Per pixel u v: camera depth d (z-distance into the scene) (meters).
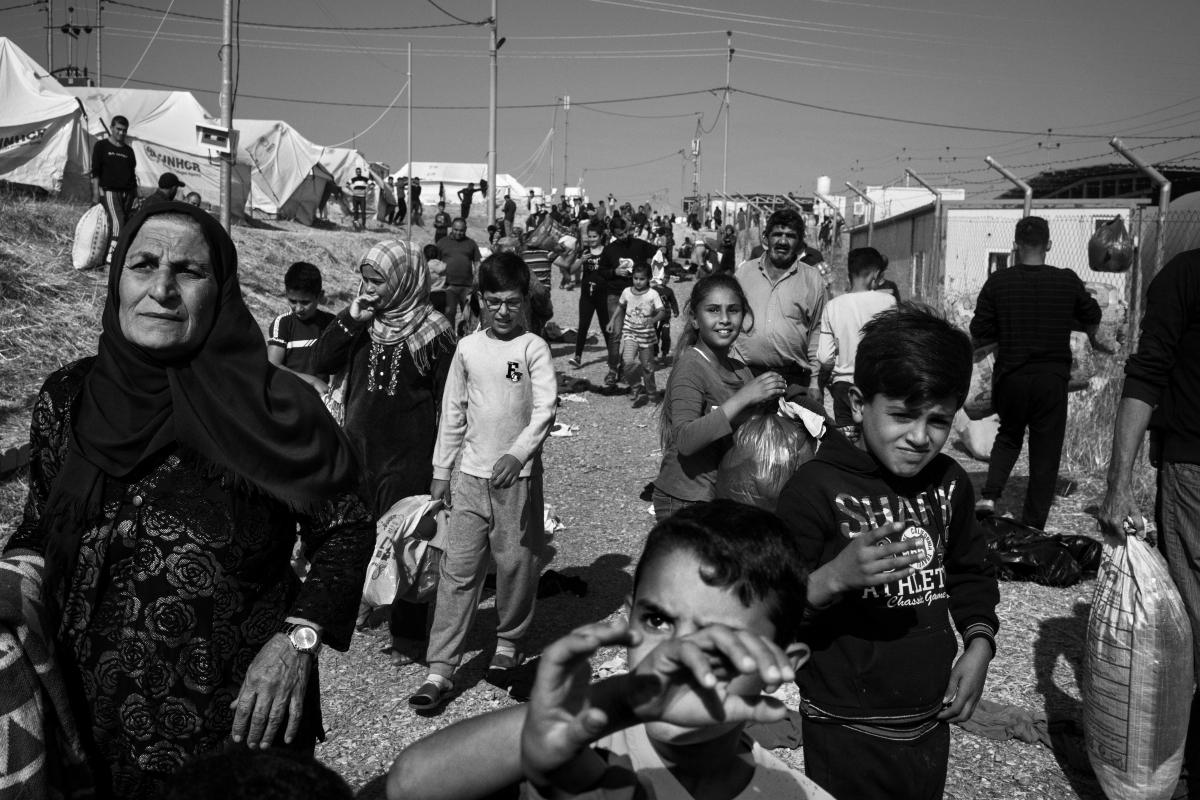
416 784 1.40
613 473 8.83
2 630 1.89
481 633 5.16
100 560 2.06
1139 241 9.62
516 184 64.81
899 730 2.45
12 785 1.85
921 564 2.46
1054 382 6.32
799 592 1.48
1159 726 3.32
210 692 2.08
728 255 17.69
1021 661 4.75
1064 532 6.75
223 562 2.09
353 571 2.26
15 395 7.99
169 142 26.69
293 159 31.89
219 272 2.17
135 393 2.08
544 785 1.25
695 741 1.36
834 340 6.57
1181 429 3.51
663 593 1.43
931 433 2.39
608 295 13.75
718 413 3.83
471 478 4.39
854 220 39.31
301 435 2.20
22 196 15.34
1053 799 3.62
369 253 4.82
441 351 4.91
